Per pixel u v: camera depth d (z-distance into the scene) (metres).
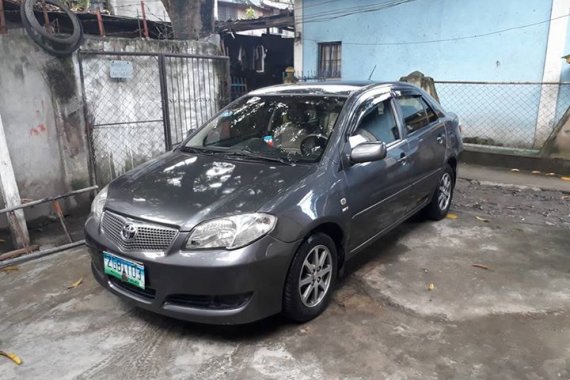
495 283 3.78
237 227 2.80
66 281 3.92
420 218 5.30
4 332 3.18
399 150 4.13
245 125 4.04
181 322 3.25
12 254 4.37
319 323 3.21
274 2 24.02
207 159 3.68
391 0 9.86
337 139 3.52
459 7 8.98
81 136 5.64
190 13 7.78
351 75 10.88
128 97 6.09
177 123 6.68
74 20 5.39
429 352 2.88
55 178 5.53
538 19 8.12
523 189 6.73
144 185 3.33
